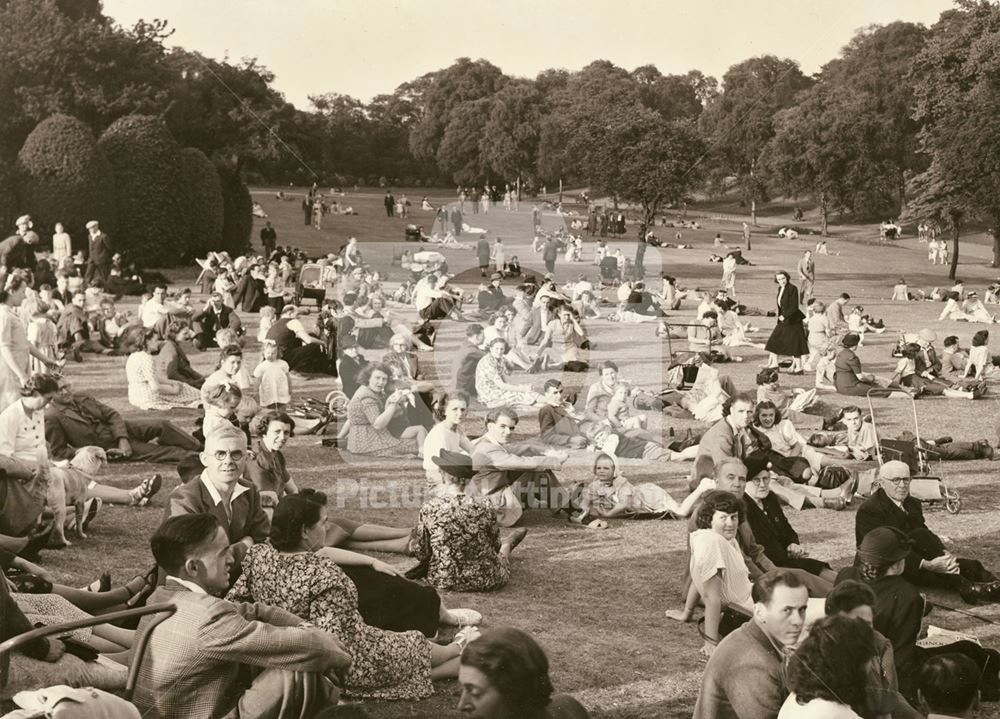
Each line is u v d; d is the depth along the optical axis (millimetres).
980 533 11641
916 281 54469
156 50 51281
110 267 34969
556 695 5250
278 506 7508
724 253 65625
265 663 5980
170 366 18172
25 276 14133
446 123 102688
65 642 6289
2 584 5914
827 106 87312
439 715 6723
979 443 15359
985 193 55000
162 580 7512
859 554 7613
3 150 46906
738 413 11836
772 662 6082
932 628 7930
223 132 53812
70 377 20062
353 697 6859
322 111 103938
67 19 49594
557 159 69625
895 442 14578
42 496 9547
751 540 9289
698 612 8961
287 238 61281
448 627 8320
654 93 116750
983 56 53844
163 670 5945
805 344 23453
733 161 107312
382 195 89875
